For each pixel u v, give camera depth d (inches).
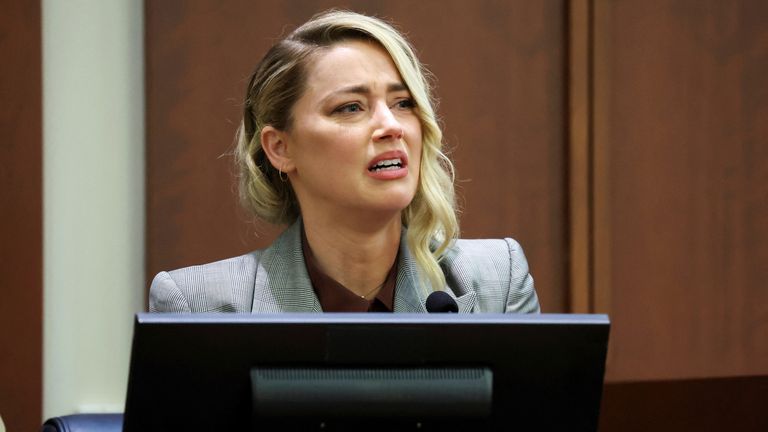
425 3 486.9
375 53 282.7
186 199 463.5
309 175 284.7
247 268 299.1
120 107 457.7
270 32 470.9
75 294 454.3
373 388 197.2
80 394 454.6
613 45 506.6
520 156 499.8
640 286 512.4
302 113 283.9
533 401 203.9
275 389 194.4
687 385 524.4
